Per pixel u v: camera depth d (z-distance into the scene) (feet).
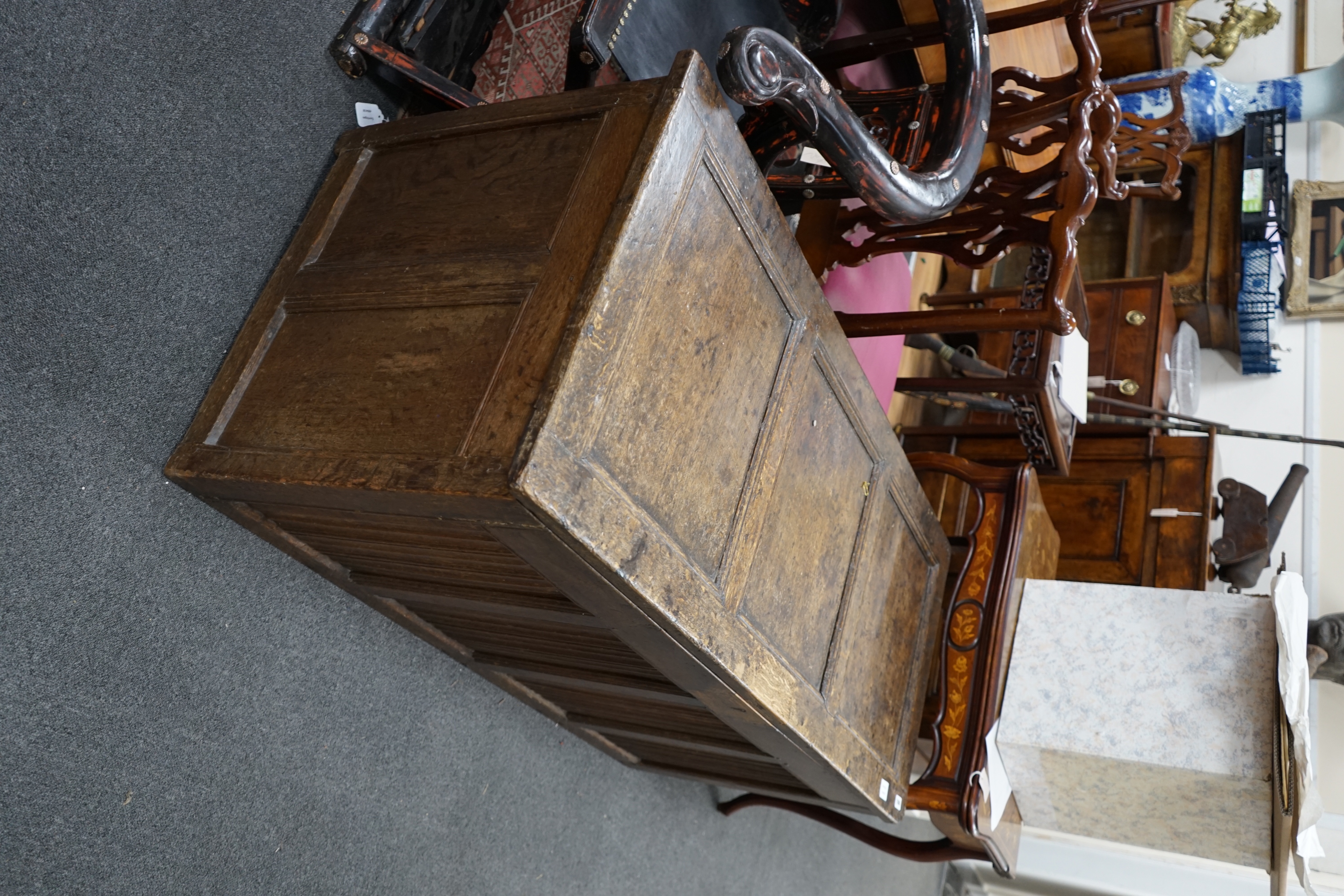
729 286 4.13
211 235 4.65
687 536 4.01
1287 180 11.50
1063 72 10.52
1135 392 10.25
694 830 8.60
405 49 5.42
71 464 4.16
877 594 5.88
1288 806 5.57
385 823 5.70
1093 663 6.59
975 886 12.84
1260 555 9.33
